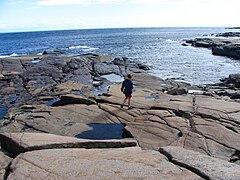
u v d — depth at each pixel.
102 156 5.68
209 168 5.04
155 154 5.80
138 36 138.88
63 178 4.77
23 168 5.12
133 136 10.77
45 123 12.48
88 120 12.91
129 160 5.46
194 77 29.61
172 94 18.55
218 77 29.56
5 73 27.73
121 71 29.50
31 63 32.38
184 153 5.72
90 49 66.44
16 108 15.90
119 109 14.02
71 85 22.52
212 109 13.06
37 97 19.52
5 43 102.31
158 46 74.19
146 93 17.83
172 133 10.75
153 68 35.25
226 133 10.51
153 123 11.69
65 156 5.64
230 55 47.38
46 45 86.50
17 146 6.11
